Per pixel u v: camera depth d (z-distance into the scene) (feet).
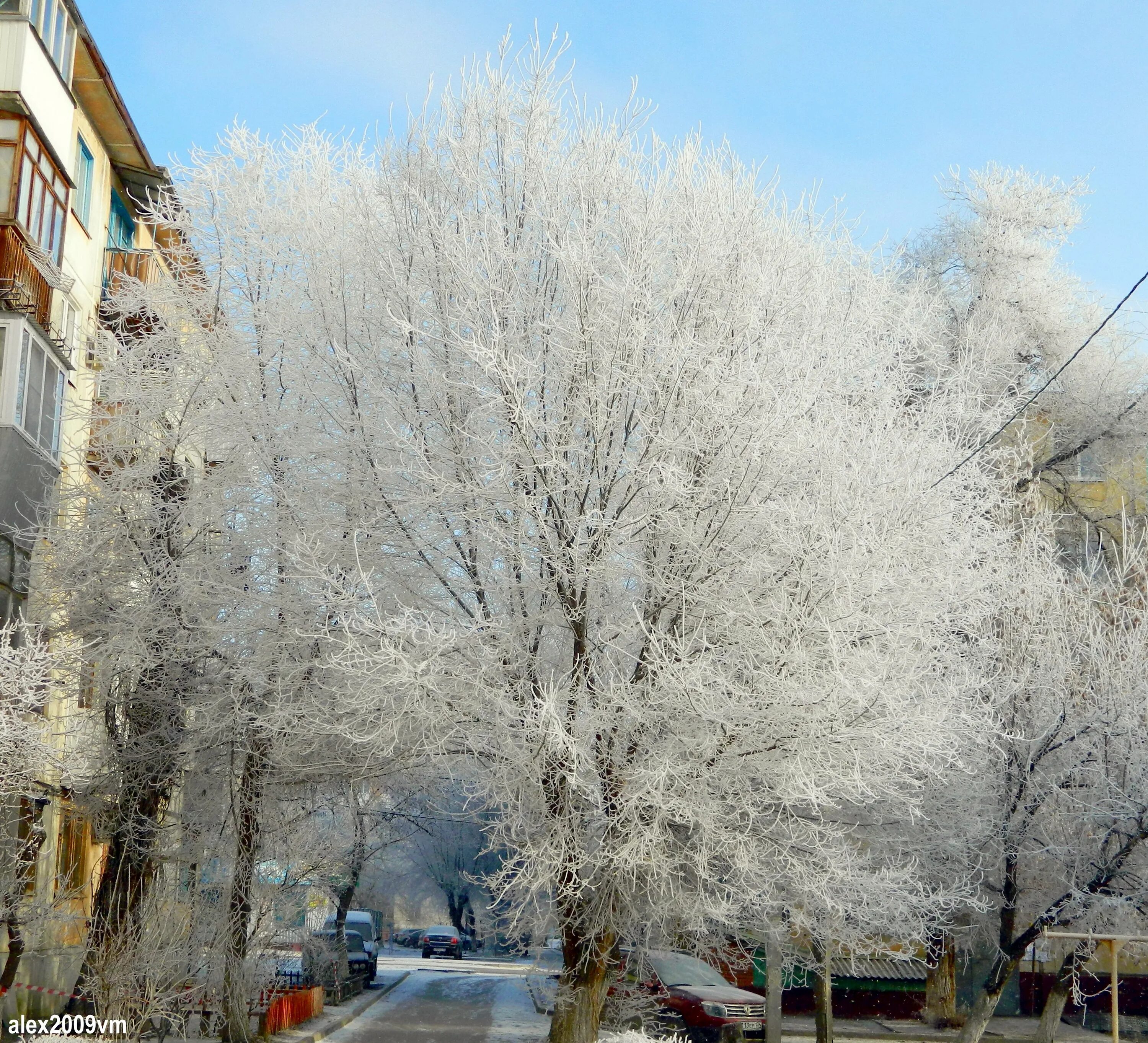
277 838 60.03
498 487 42.34
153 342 55.98
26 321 57.11
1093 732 55.36
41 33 61.57
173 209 57.26
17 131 58.59
